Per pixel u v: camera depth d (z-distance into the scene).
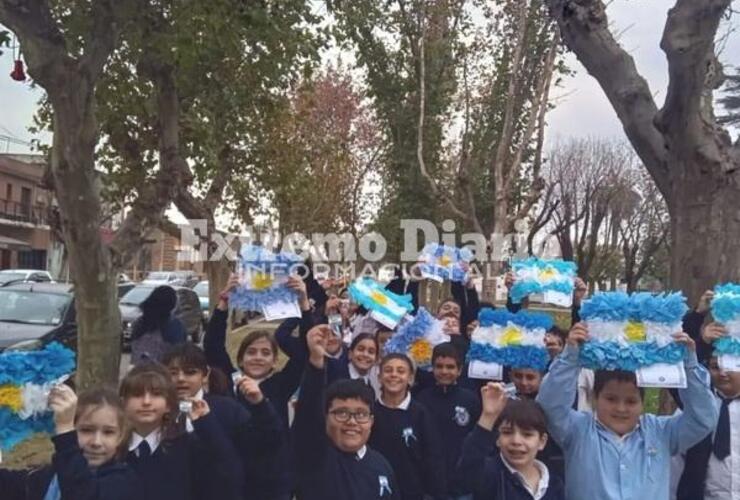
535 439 4.20
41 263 49.03
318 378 4.33
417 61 13.84
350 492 4.33
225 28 8.56
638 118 6.39
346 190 24.58
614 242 32.00
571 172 32.25
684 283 6.02
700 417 4.21
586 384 5.45
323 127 24.00
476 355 5.61
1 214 45.22
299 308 5.48
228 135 13.10
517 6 12.81
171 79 9.60
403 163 14.95
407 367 5.17
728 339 4.51
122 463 3.73
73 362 3.86
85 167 7.63
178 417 3.96
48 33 7.23
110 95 10.95
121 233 8.80
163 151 9.54
